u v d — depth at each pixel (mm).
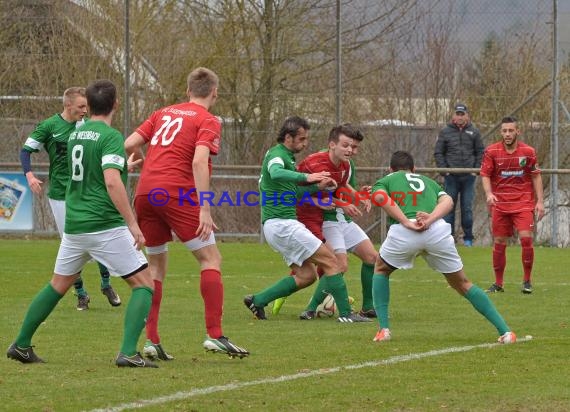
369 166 43031
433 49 43281
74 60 44438
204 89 17172
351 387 14539
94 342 18844
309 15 43125
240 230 43938
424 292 27859
